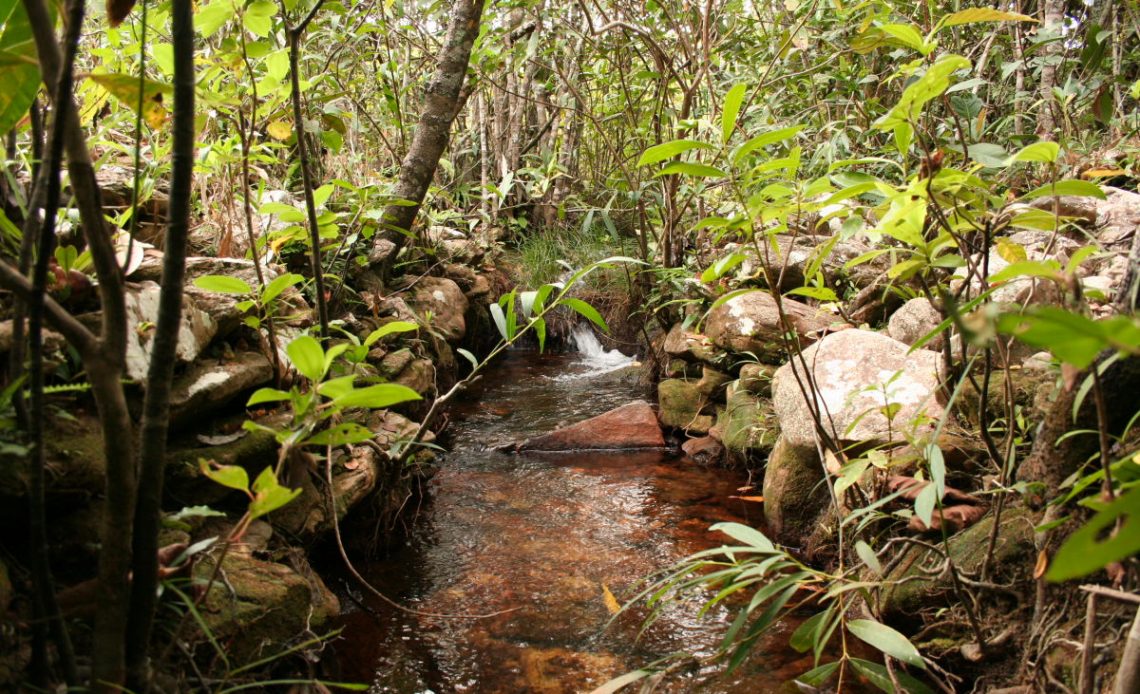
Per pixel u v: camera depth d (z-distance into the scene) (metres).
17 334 1.14
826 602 2.16
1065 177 3.14
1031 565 1.59
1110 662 1.31
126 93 1.06
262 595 1.57
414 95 5.50
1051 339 0.52
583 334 5.75
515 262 6.21
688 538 2.67
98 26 3.10
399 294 4.02
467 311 4.73
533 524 2.79
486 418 4.15
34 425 1.03
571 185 6.91
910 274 1.61
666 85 3.95
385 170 4.76
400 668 1.90
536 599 2.25
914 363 2.38
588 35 4.87
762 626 1.45
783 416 2.56
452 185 6.27
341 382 1.14
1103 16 3.82
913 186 1.45
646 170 4.56
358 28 3.76
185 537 1.60
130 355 1.61
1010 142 3.34
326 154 4.27
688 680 1.85
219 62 2.32
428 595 2.27
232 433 1.88
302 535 1.95
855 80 3.91
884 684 1.46
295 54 2.07
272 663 1.57
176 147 0.99
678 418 3.81
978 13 1.49
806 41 3.83
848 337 2.54
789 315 3.39
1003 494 1.57
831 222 3.78
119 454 1.01
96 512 1.46
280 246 2.72
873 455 1.81
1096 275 2.57
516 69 5.93
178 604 1.37
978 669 1.64
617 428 3.73
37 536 1.07
